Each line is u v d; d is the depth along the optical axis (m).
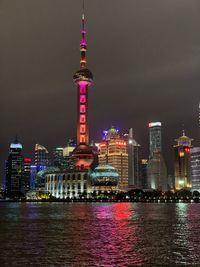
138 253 71.56
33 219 161.88
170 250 74.75
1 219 162.25
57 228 119.31
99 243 84.31
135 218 164.00
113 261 64.31
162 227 120.62
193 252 72.38
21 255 69.75
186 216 176.75
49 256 68.69
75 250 75.06
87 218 165.75
